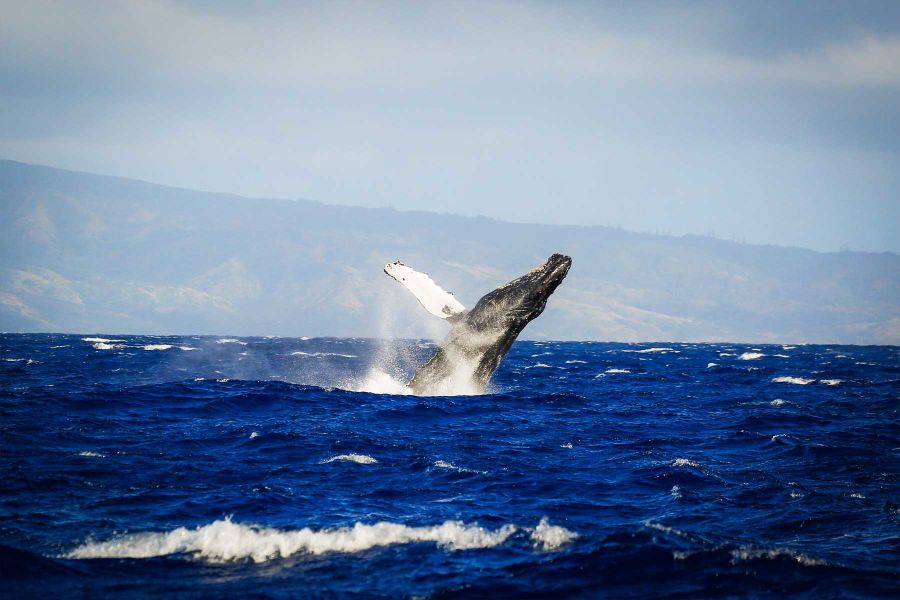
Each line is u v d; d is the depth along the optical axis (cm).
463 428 8725
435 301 9356
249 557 4462
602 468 6844
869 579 4319
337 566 4381
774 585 4231
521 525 5131
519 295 8938
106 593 3966
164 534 4741
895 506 5744
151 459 6644
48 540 4628
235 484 5953
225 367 19912
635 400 12800
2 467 6181
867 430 9406
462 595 4078
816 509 5647
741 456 7669
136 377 15288
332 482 6119
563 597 4088
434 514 5347
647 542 4712
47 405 9431
